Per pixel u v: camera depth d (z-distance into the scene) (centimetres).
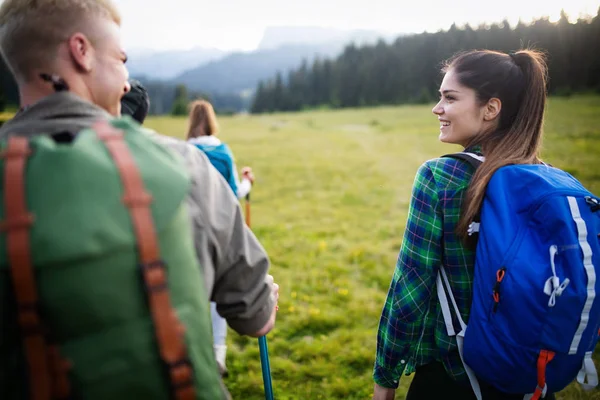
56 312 74
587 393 312
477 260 140
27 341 76
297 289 516
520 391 139
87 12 108
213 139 352
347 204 1008
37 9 105
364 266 595
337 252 660
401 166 1558
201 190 110
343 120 4247
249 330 129
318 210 946
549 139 1661
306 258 628
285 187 1223
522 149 153
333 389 335
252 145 2306
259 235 755
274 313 136
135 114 235
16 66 108
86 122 101
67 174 76
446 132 165
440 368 161
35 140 81
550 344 130
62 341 77
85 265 74
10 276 75
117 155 82
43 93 108
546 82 161
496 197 141
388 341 165
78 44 107
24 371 79
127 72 120
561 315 129
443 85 164
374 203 1012
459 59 163
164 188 83
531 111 156
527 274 130
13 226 73
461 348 150
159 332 80
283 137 2741
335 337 410
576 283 128
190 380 83
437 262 155
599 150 1427
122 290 77
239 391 334
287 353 389
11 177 75
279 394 332
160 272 80
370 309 462
